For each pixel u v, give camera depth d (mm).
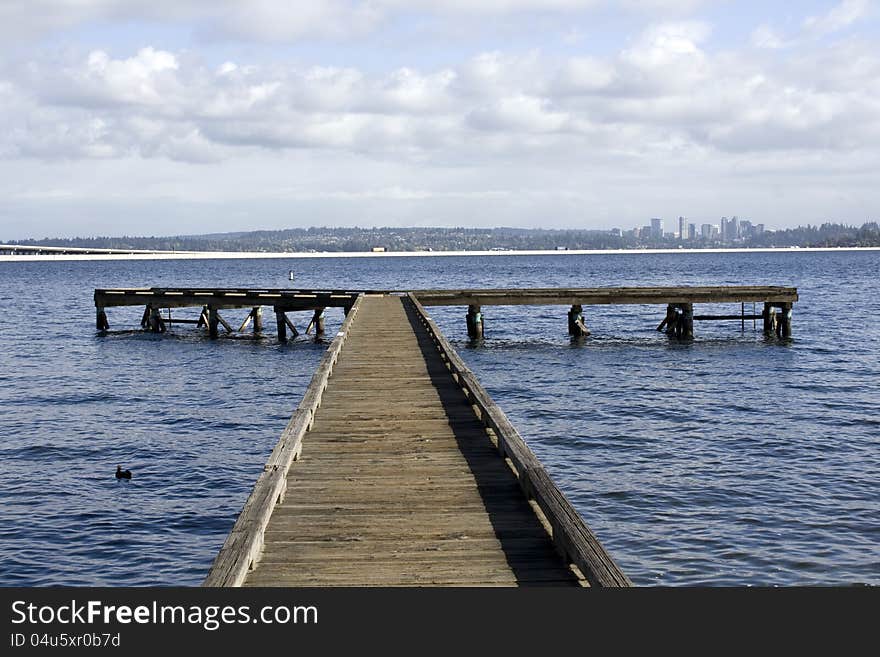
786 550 11125
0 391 24688
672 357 30703
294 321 50219
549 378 25938
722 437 17609
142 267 180000
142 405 22375
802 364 28516
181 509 13375
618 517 12484
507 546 7215
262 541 7223
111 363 30641
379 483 9070
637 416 19922
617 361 29781
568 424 19078
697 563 10711
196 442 18000
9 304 62812
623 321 46031
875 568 10500
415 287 84938
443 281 98625
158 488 14523
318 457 10156
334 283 96812
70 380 26719
